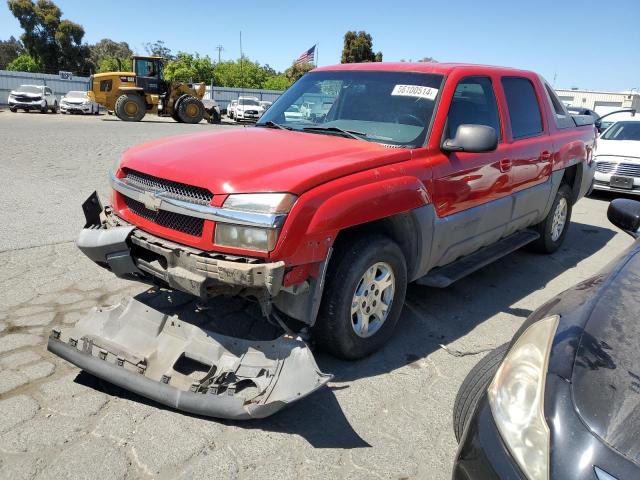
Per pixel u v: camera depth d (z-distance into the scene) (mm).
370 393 3186
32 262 4859
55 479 2381
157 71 26328
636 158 9586
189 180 3020
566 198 6098
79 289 4340
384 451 2705
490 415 1812
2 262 4816
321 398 3107
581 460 1513
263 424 2848
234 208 2828
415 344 3830
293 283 2902
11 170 9039
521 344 2035
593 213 8922
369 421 2932
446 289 4945
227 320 3822
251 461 2572
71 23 53344
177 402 2693
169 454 2578
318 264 2975
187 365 3191
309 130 4102
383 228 3629
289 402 2580
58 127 18688
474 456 1758
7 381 3062
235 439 2717
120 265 3240
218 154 3275
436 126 3801
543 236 5887
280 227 2770
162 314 3182
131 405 2930
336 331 3240
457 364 3592
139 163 3395
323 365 3455
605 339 1886
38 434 2652
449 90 3969
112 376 2828
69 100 31312
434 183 3680
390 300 3584
